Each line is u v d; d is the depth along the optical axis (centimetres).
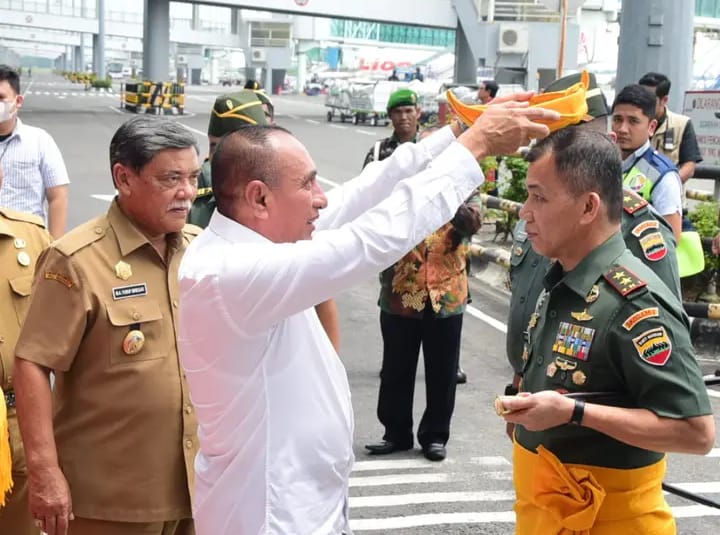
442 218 238
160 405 306
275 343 241
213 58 11231
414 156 288
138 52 11750
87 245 306
